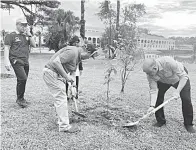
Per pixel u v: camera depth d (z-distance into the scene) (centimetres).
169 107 575
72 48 374
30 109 510
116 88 802
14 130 389
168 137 385
